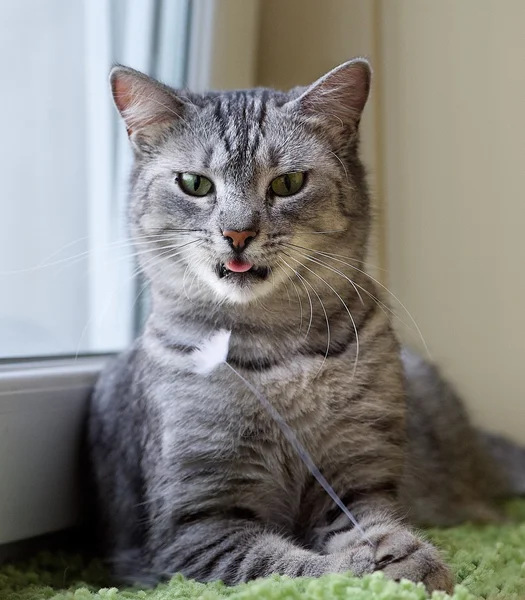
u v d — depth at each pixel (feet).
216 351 4.57
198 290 4.74
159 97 4.81
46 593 4.06
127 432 4.87
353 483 4.69
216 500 4.49
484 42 6.46
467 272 6.68
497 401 6.71
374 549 3.91
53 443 4.92
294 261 4.64
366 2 6.60
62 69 6.03
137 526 4.71
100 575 4.71
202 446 4.47
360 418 4.65
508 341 6.63
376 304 5.01
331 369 4.63
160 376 4.67
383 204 6.75
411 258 6.82
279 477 4.62
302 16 6.86
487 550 4.58
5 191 5.58
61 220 6.06
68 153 6.11
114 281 6.19
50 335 5.82
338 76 4.79
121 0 6.24
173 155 4.81
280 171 4.66
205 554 4.18
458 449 6.14
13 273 5.61
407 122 6.73
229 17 6.18
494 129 6.49
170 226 4.77
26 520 4.72
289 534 4.61
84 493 5.18
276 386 4.57
